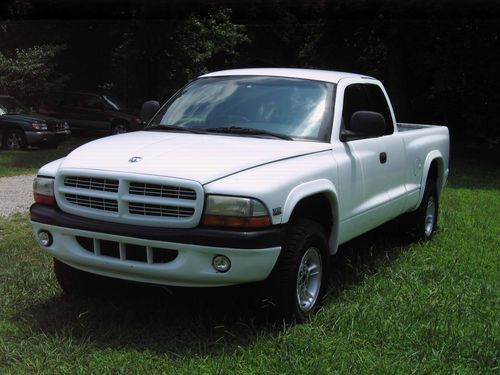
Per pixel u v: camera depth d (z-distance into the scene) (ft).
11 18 76.64
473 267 19.93
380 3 62.90
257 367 12.25
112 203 13.53
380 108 20.10
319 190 14.67
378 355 12.99
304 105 17.01
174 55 71.36
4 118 56.59
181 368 12.16
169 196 13.08
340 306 15.56
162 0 64.44
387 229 23.18
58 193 14.25
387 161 19.19
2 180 38.75
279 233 13.23
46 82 72.38
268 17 87.86
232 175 13.24
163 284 13.50
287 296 13.87
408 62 69.46
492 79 55.93
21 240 22.07
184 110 17.99
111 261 13.58
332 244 16.20
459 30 56.03
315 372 11.99
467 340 13.65
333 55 76.79
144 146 14.88
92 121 70.95
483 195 37.40
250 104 17.26
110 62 82.23
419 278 18.43
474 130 60.85
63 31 78.43
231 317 14.87
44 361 12.35
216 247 12.66
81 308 15.51
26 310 15.30
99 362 12.34
